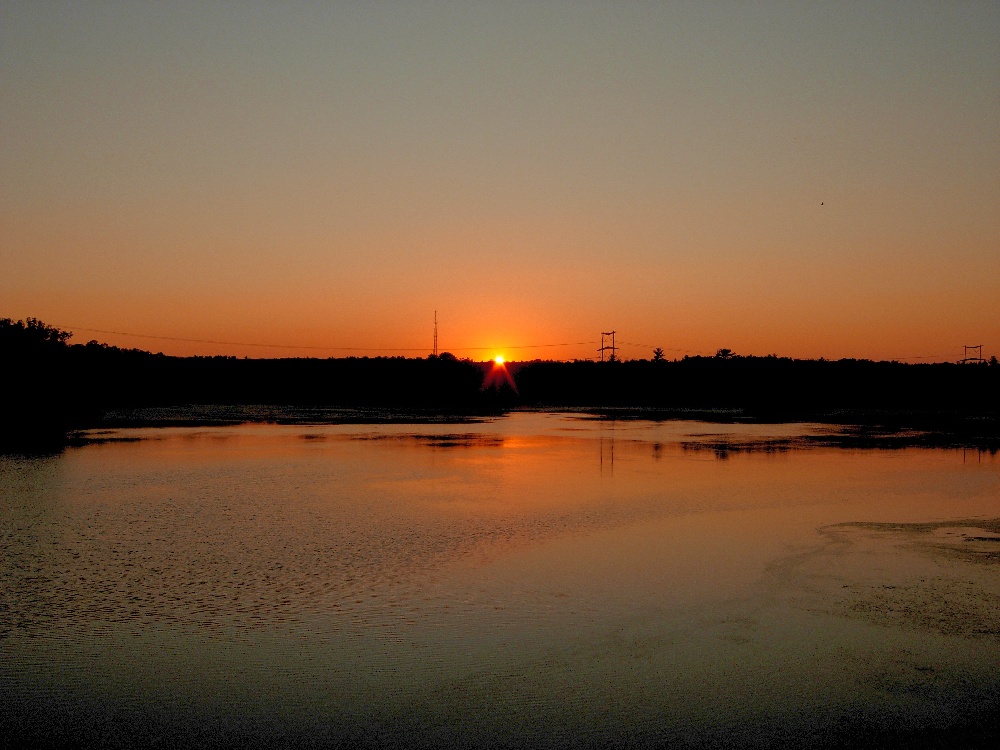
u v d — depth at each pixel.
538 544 17.55
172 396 98.19
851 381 112.88
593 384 123.19
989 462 34.12
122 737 8.71
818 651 11.04
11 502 22.86
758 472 30.52
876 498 24.06
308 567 15.49
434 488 25.97
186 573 15.06
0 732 8.82
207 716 9.17
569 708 9.36
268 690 9.83
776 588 14.03
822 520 20.42
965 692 9.77
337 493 24.77
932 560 16.00
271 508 22.05
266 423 58.94
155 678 10.17
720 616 12.52
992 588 13.98
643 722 9.03
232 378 114.81
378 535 18.48
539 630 11.89
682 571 15.18
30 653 11.00
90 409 67.31
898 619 12.34
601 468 31.73
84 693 9.77
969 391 106.25
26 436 45.22
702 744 8.57
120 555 16.47
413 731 8.84
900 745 8.55
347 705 9.44
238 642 11.40
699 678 10.16
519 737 8.72
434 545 17.44
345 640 11.48
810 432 52.94
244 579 14.62
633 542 17.77
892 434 51.00
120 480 27.41
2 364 59.19
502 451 38.72
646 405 100.06
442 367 124.94
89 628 11.98
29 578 14.69
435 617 12.48
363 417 68.56
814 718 9.12
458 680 10.10
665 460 34.97
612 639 11.52
